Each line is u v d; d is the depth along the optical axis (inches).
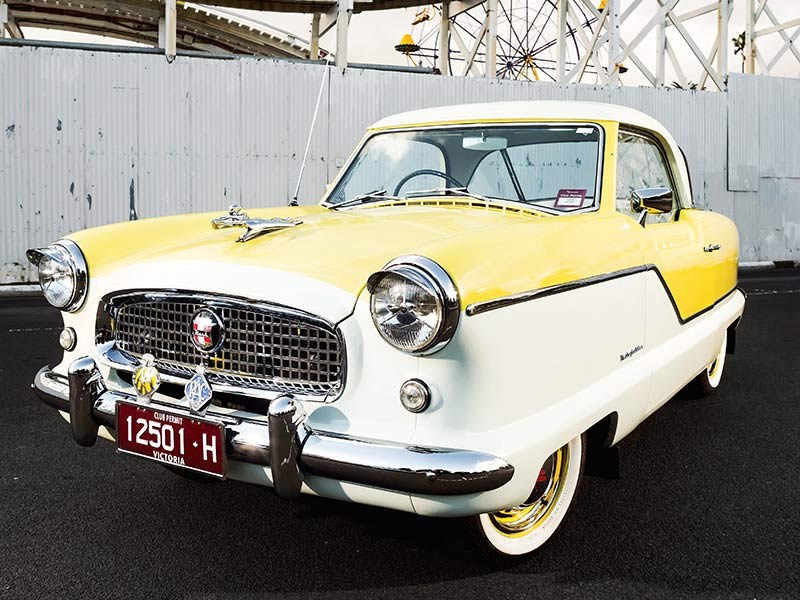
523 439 85.1
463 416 81.6
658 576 96.1
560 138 128.0
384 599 90.1
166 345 97.9
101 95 468.1
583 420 95.7
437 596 90.8
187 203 490.3
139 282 98.1
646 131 142.2
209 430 87.4
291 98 501.7
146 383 95.4
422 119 145.3
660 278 124.4
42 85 457.7
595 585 93.7
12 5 781.9
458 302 78.5
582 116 128.0
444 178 136.9
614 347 108.1
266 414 89.3
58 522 111.7
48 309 346.9
